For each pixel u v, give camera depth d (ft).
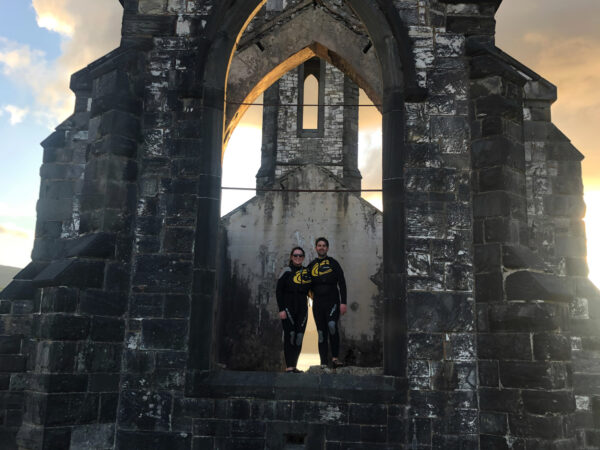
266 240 62.59
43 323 24.11
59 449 22.67
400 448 23.63
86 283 24.50
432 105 27.09
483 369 24.16
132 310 25.46
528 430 22.47
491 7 27.91
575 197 36.22
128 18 28.48
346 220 62.39
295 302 28.37
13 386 34.76
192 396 24.41
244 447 23.89
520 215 25.45
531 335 23.20
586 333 34.09
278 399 24.26
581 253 35.47
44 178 38.01
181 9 28.60
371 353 58.39
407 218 26.00
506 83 26.58
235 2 28.32
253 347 60.18
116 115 26.45
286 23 42.55
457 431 23.72
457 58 27.50
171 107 27.58
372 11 27.91
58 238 37.11
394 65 27.43
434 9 27.99
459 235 25.80
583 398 32.55
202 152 26.99
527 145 36.96
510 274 24.22
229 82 41.06
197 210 26.45
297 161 77.20
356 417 23.98
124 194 26.16
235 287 61.57
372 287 60.13
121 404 24.53
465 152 26.58
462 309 25.00
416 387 24.25
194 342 24.97
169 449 24.02
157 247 26.14
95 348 24.32
